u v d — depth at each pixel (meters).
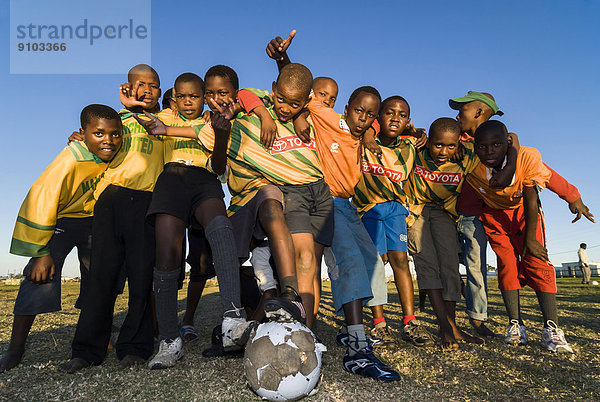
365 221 3.07
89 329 2.19
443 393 1.77
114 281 2.30
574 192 3.18
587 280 12.10
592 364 2.29
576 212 3.19
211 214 2.22
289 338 1.63
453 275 3.01
